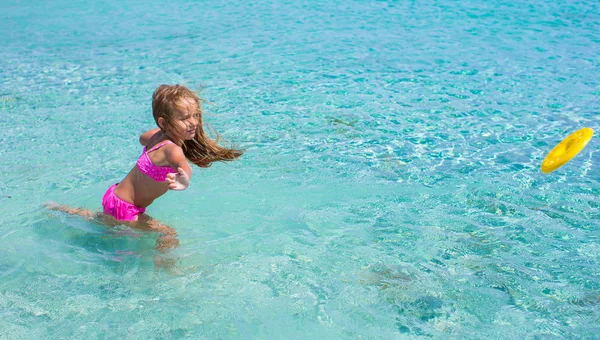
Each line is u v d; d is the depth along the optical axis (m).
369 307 3.24
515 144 5.52
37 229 4.09
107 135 5.84
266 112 6.43
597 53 8.40
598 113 6.26
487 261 3.67
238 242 3.91
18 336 3.03
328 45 9.12
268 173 4.96
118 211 4.11
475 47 8.84
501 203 4.41
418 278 3.50
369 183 4.77
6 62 8.66
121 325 3.11
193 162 4.33
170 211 4.35
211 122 6.14
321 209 4.35
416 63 8.13
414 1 12.20
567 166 5.02
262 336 3.02
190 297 3.34
